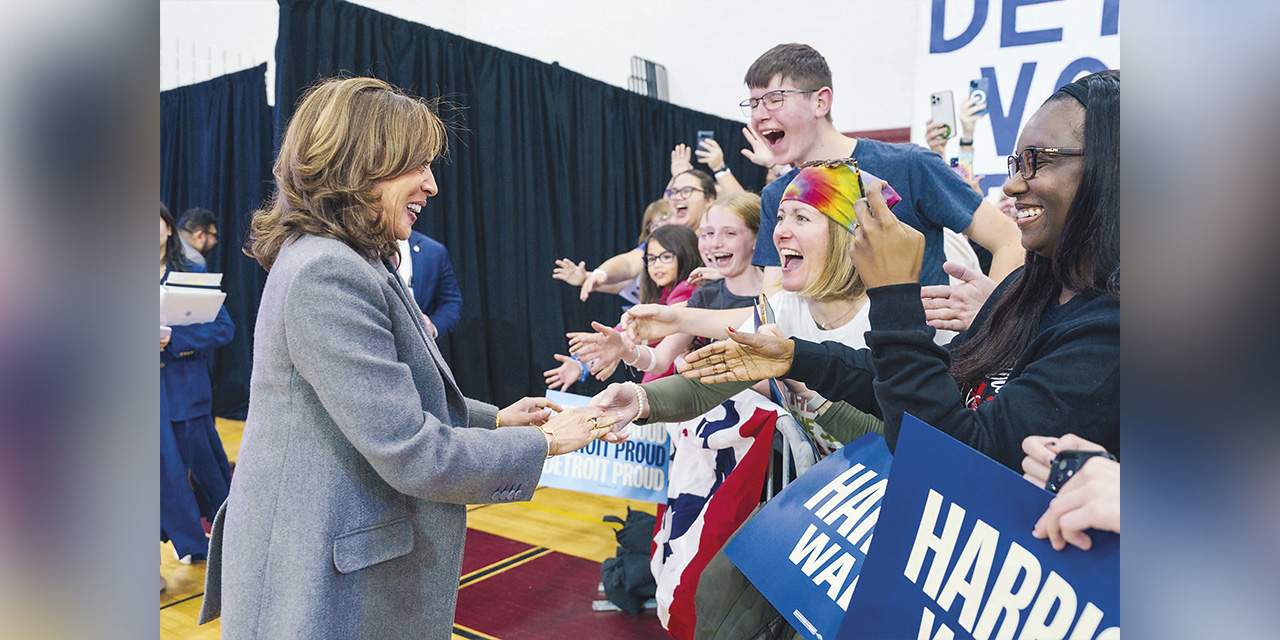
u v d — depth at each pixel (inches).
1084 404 45.7
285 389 39.8
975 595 41.7
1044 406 47.3
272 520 39.2
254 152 146.9
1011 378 50.2
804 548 52.9
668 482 79.4
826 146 60.4
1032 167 48.8
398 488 38.9
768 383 68.7
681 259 86.1
